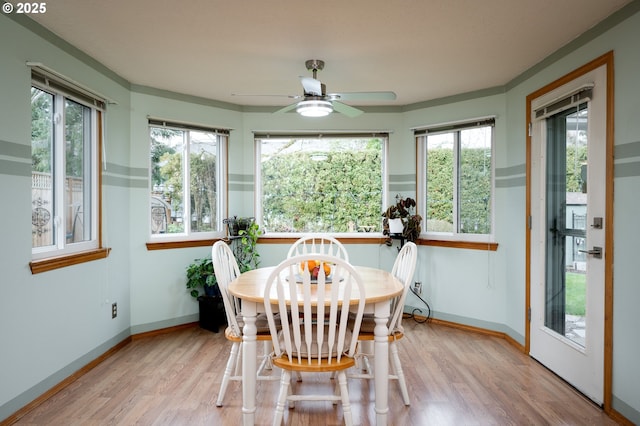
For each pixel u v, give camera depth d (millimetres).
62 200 2762
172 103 3885
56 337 2598
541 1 2201
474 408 2367
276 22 2459
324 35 2639
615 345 2285
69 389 2605
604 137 2385
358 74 3398
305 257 1939
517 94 3449
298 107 2879
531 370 2938
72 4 2238
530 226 3217
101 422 2197
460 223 4078
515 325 3463
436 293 4152
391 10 2303
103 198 3217
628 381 2188
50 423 2184
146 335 3703
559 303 2879
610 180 2328
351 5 2248
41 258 2537
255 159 4484
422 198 4352
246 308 2141
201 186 4176
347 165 4504
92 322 3010
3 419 2160
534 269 3162
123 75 3441
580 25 2492
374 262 4391
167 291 3846
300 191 4523
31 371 2371
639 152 2141
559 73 2854
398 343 3520
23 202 2336
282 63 3143
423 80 3561
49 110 2688
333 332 1984
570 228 2752
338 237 4375
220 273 2461
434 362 3084
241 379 2402
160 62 3139
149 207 3754
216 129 4223
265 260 4395
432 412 2320
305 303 1959
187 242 3963
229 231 4234
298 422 2234
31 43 2408
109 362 3080
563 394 2557
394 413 2311
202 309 3939
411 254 2578
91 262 3012
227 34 2631
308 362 2018
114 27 2537
